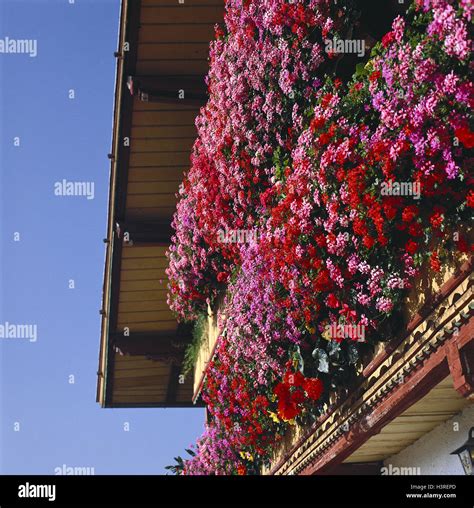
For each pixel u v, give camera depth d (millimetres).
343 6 6234
